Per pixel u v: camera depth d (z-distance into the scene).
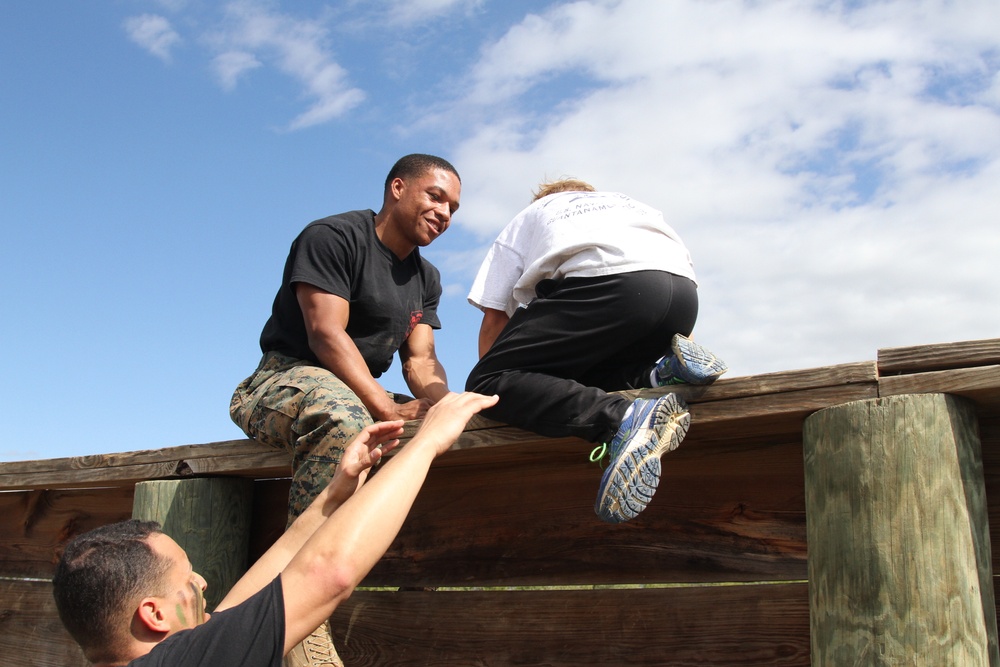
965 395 2.34
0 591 4.84
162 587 1.85
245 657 1.58
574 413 2.75
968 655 2.12
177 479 3.92
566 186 3.44
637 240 2.97
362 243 3.69
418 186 3.74
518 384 2.88
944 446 2.25
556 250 3.03
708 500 3.02
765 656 2.76
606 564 3.14
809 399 2.52
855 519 2.29
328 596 1.66
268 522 4.02
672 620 2.95
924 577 2.17
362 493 1.78
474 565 3.42
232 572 3.88
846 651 2.23
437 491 3.60
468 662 3.28
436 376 3.97
